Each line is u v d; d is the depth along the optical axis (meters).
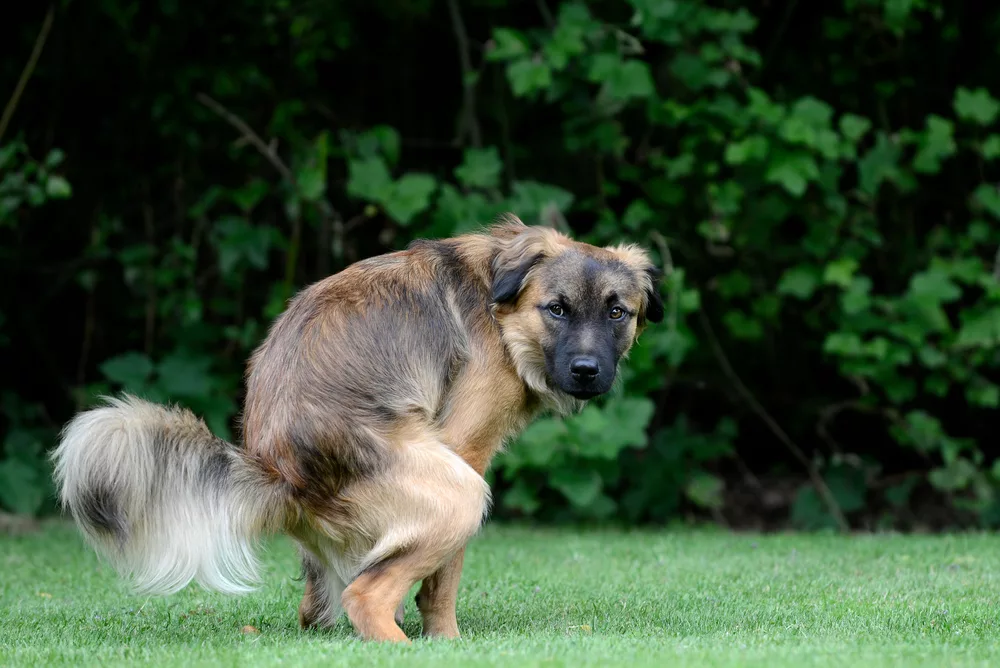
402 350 6.64
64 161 13.30
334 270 13.66
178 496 6.12
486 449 6.99
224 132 13.37
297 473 6.32
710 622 7.00
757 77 13.91
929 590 8.17
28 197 11.73
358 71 14.16
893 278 14.02
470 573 9.38
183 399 12.67
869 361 13.05
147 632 6.73
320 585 6.98
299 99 13.51
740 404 14.33
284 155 13.40
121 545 6.06
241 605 7.85
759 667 5.07
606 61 12.28
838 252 13.25
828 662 5.22
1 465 12.44
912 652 5.59
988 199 13.09
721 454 13.53
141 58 12.84
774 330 14.23
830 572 9.32
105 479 5.98
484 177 12.47
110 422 6.06
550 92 12.67
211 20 12.97
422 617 6.78
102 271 13.66
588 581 8.95
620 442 11.77
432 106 14.41
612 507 12.84
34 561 9.92
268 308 12.92
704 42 12.88
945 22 13.77
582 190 13.70
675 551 10.78
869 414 14.31
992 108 13.00
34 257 13.52
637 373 12.41
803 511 13.53
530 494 12.45
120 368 12.34
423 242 7.32
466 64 13.41
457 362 6.87
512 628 6.96
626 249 7.77
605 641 5.95
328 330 6.56
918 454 14.23
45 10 13.06
